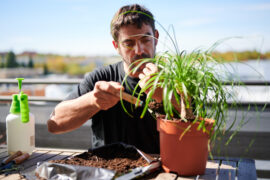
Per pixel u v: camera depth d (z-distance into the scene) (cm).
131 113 180
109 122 184
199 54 109
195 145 112
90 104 150
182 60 111
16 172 122
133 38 157
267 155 242
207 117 116
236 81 106
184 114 115
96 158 121
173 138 112
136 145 181
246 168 125
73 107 156
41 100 302
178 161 113
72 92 184
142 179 109
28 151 147
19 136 145
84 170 101
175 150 113
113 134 184
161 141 118
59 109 162
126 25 155
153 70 118
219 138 111
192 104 122
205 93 103
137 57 158
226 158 141
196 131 109
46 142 296
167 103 108
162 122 114
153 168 114
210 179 111
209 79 107
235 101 106
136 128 181
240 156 248
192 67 111
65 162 114
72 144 291
